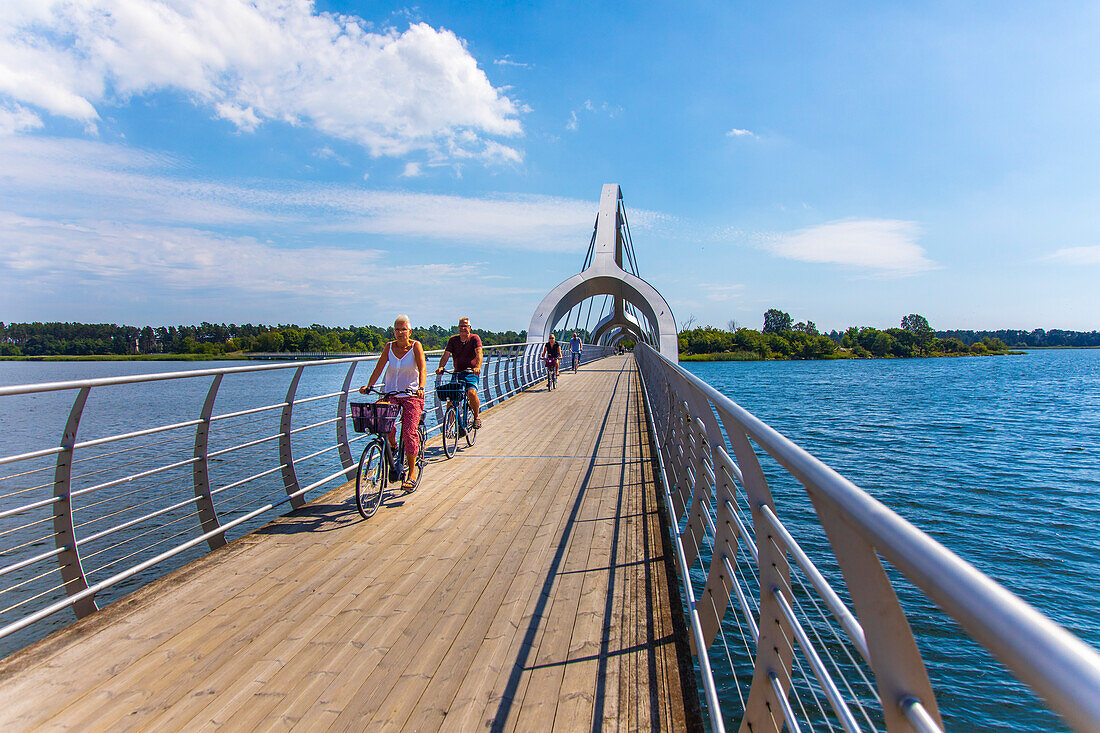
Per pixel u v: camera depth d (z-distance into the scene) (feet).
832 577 32.71
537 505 18.08
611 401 45.73
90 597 11.37
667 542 14.82
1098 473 69.26
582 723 8.13
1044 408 144.46
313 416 90.17
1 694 8.78
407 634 10.46
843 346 538.06
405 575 12.96
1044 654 1.74
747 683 22.33
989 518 51.19
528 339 92.32
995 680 23.95
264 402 112.88
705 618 9.78
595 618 11.01
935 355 552.82
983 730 21.52
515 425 33.76
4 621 29.22
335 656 9.77
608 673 9.28
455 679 9.14
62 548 10.85
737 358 458.09
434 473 22.24
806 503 47.24
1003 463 75.56
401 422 18.31
